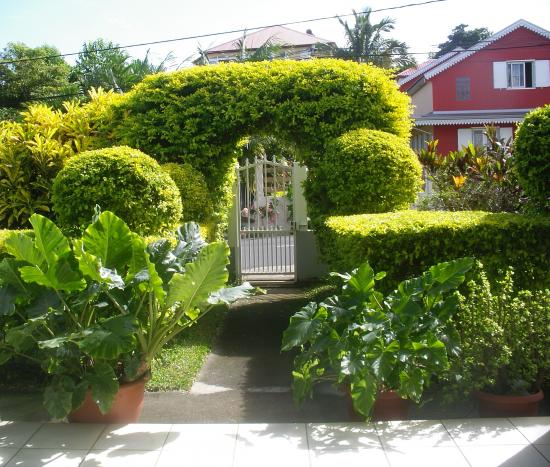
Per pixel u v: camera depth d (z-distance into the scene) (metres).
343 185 7.70
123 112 8.93
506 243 5.30
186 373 5.71
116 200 6.57
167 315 4.67
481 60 25.67
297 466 3.55
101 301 4.55
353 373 3.88
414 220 5.59
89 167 6.65
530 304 4.50
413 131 24.86
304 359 4.20
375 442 3.84
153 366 5.85
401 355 3.96
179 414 4.85
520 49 25.53
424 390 4.96
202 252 4.20
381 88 8.61
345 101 8.43
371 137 7.84
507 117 24.77
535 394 4.36
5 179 8.55
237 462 3.62
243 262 11.91
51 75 25.91
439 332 4.29
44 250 4.18
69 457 3.71
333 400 5.07
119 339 3.96
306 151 8.61
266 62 9.00
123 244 4.44
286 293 9.94
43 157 8.43
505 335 4.35
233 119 8.52
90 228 4.39
